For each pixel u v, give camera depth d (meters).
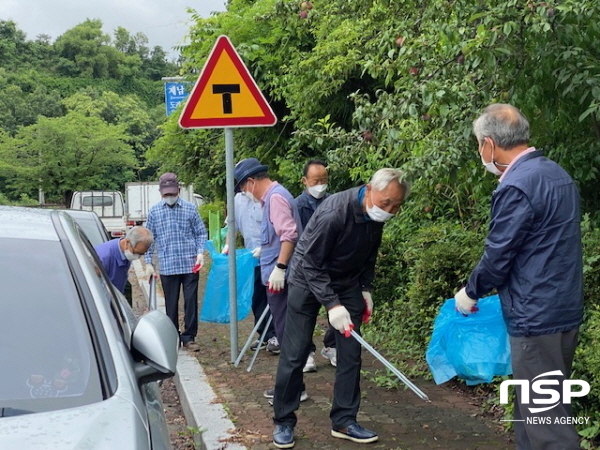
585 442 4.54
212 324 10.34
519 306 3.69
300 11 8.45
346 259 5.07
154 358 3.21
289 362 5.14
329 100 11.52
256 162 6.82
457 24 5.29
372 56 7.38
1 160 47.56
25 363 3.00
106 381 2.96
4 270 3.37
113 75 104.69
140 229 6.65
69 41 102.75
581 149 5.75
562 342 3.71
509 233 3.64
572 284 3.67
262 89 13.20
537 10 4.69
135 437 2.64
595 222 5.87
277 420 5.17
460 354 4.28
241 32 13.25
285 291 6.44
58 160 47.91
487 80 5.37
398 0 6.33
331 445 5.16
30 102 76.94
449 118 5.34
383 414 5.77
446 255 6.85
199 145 16.27
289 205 6.47
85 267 3.51
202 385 6.69
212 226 18.91
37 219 3.90
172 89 18.22
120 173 58.53
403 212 8.72
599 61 5.20
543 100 5.45
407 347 7.43
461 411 5.82
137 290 15.45
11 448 2.47
